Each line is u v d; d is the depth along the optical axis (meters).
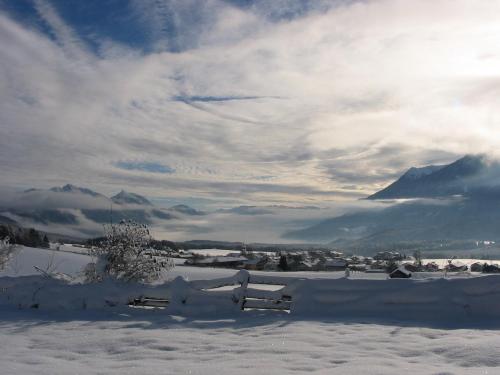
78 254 54.50
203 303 9.87
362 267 93.62
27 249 48.84
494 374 4.99
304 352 6.18
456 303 8.91
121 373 5.25
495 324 8.06
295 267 92.38
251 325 8.30
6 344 6.89
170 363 5.72
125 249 12.62
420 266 79.56
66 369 5.46
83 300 10.21
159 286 10.27
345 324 8.20
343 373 5.07
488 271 75.62
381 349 6.32
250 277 10.24
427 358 5.83
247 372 5.22
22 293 10.58
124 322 8.71
